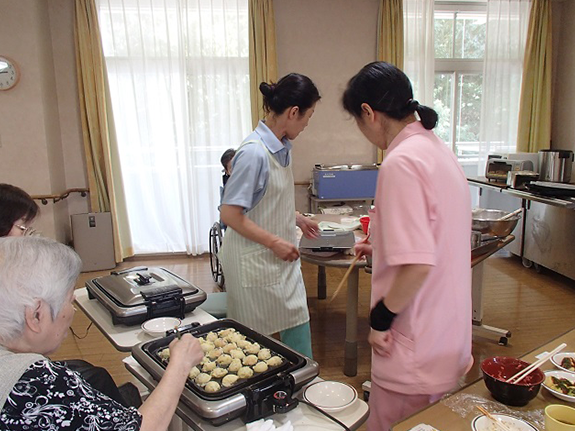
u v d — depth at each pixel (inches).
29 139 172.4
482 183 190.1
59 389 33.4
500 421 43.4
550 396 48.2
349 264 92.2
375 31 204.7
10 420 31.8
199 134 196.9
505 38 211.0
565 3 211.9
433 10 203.0
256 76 193.0
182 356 45.6
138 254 204.2
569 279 170.6
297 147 209.5
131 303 67.4
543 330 128.9
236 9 190.9
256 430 44.2
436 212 47.3
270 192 71.9
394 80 49.9
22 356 34.2
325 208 188.7
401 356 50.8
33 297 35.7
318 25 201.3
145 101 191.5
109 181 188.9
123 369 111.3
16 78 167.8
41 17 174.2
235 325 63.0
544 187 161.6
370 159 214.2
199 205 201.9
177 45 191.2
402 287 46.2
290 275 76.8
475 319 124.4
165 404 40.7
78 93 189.2
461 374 53.6
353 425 46.7
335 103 207.5
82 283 171.3
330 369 110.4
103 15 185.5
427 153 47.9
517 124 217.5
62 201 190.4
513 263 190.2
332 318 139.3
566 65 214.1
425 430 42.9
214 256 179.9
